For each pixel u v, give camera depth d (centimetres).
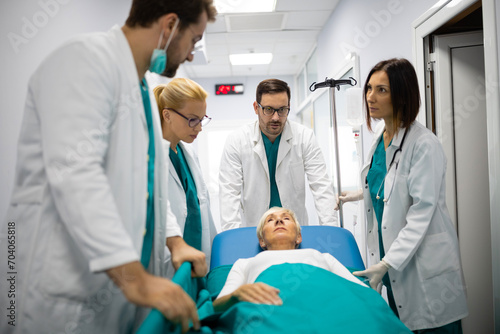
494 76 126
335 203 191
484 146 181
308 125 521
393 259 127
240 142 205
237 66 516
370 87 136
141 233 84
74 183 61
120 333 86
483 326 182
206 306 103
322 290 103
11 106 124
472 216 181
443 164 127
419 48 183
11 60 124
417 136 129
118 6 207
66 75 66
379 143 158
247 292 101
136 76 81
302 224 215
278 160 202
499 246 128
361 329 89
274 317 94
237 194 202
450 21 159
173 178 154
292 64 520
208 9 85
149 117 97
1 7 119
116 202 79
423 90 183
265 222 155
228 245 160
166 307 60
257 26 376
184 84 142
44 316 74
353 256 154
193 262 105
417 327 133
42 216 73
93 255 60
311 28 388
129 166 81
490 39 127
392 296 155
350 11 291
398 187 134
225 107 571
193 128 148
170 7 78
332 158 201
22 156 75
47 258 73
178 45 83
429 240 129
